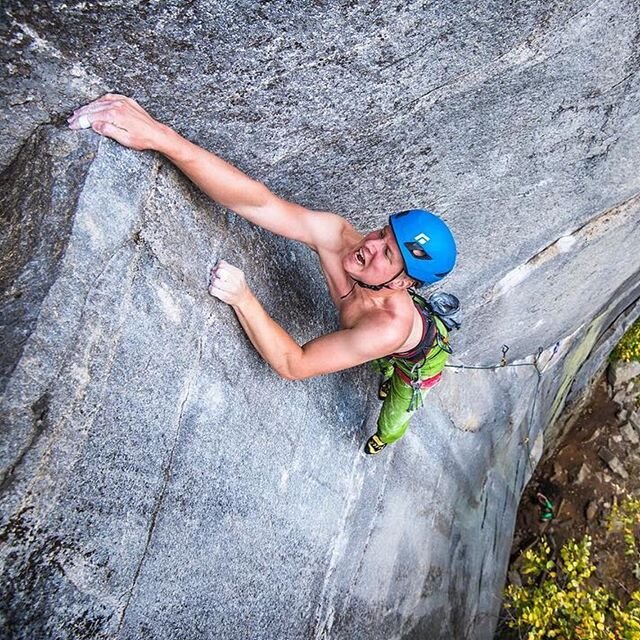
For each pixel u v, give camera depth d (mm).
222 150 1985
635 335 9406
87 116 1597
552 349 6516
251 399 2289
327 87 1950
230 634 2365
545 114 2740
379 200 2770
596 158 3357
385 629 4215
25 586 1401
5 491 1353
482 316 4645
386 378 3459
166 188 1825
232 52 1673
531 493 8961
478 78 2291
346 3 1694
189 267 1920
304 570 2951
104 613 1646
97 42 1526
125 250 1673
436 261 2012
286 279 2557
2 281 1534
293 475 2703
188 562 2008
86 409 1535
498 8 1997
